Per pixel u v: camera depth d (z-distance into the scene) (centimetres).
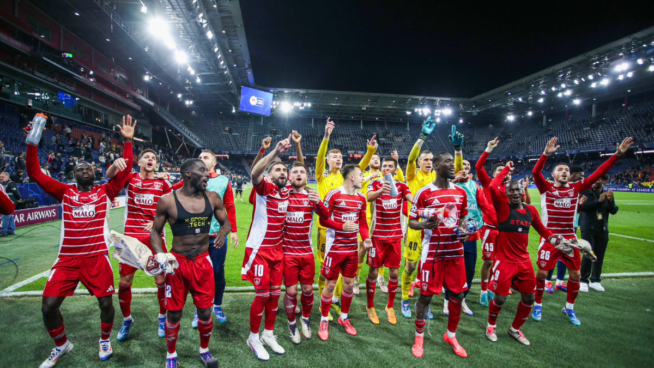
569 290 397
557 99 4000
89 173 308
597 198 514
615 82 3288
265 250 322
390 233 394
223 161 4650
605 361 306
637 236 924
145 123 3366
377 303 446
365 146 4925
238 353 311
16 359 289
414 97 4094
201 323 288
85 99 2455
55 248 671
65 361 290
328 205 362
